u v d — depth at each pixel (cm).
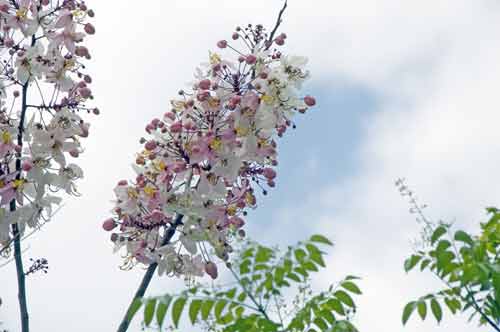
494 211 334
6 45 549
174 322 291
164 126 527
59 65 559
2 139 537
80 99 565
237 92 525
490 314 307
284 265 312
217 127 515
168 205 498
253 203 519
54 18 568
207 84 514
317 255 310
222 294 303
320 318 308
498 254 328
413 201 472
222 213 502
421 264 317
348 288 308
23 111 541
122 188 514
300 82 545
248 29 547
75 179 563
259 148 516
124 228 512
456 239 308
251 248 314
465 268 305
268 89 524
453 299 308
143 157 522
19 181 532
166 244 504
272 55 548
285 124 537
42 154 552
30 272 491
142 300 293
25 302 474
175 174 514
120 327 440
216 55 544
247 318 308
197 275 496
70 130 561
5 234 520
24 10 557
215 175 505
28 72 543
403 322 306
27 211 530
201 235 495
